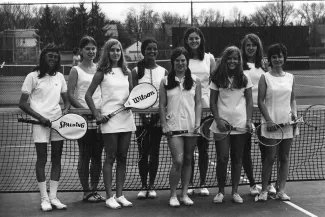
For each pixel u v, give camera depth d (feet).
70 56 59.67
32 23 62.39
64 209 17.85
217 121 17.95
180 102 17.78
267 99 18.47
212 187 19.79
